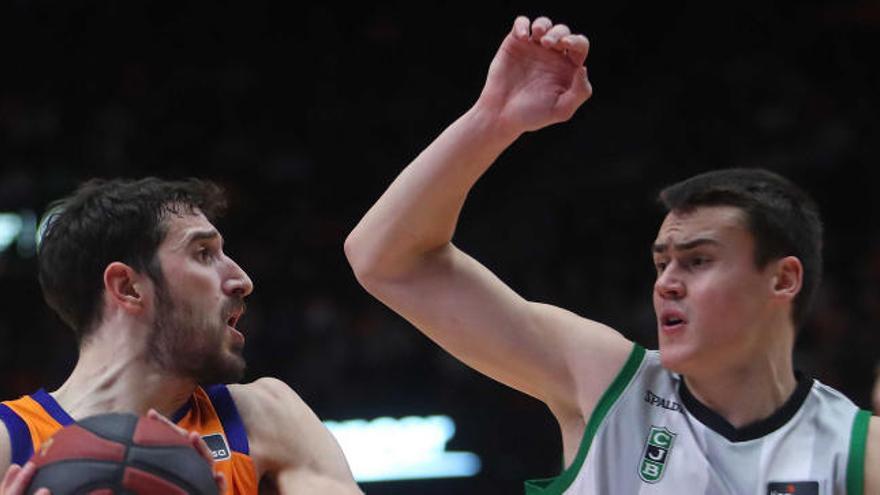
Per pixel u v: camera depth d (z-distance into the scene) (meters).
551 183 34.69
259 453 8.32
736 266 7.76
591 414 8.16
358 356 25.84
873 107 35.34
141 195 8.20
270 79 37.19
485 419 24.02
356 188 34.41
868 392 24.27
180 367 8.05
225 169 33.84
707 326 7.72
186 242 8.09
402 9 38.91
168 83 36.22
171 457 6.52
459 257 8.53
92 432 6.54
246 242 31.75
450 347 8.52
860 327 26.05
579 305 28.88
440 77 37.50
